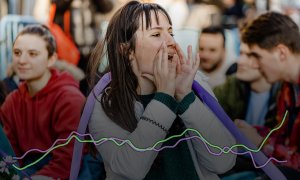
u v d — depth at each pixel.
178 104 2.48
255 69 3.85
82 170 3.44
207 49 4.15
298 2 7.12
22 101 3.65
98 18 4.77
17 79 4.04
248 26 3.91
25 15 5.30
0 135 3.04
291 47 3.76
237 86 3.96
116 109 2.56
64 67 4.22
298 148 3.59
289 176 3.16
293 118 3.64
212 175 2.61
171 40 2.57
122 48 2.61
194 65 2.54
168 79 2.48
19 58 3.61
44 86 3.63
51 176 3.38
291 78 3.75
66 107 3.53
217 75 4.15
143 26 2.57
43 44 3.62
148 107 2.46
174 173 2.52
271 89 3.85
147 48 2.55
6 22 4.17
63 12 4.70
